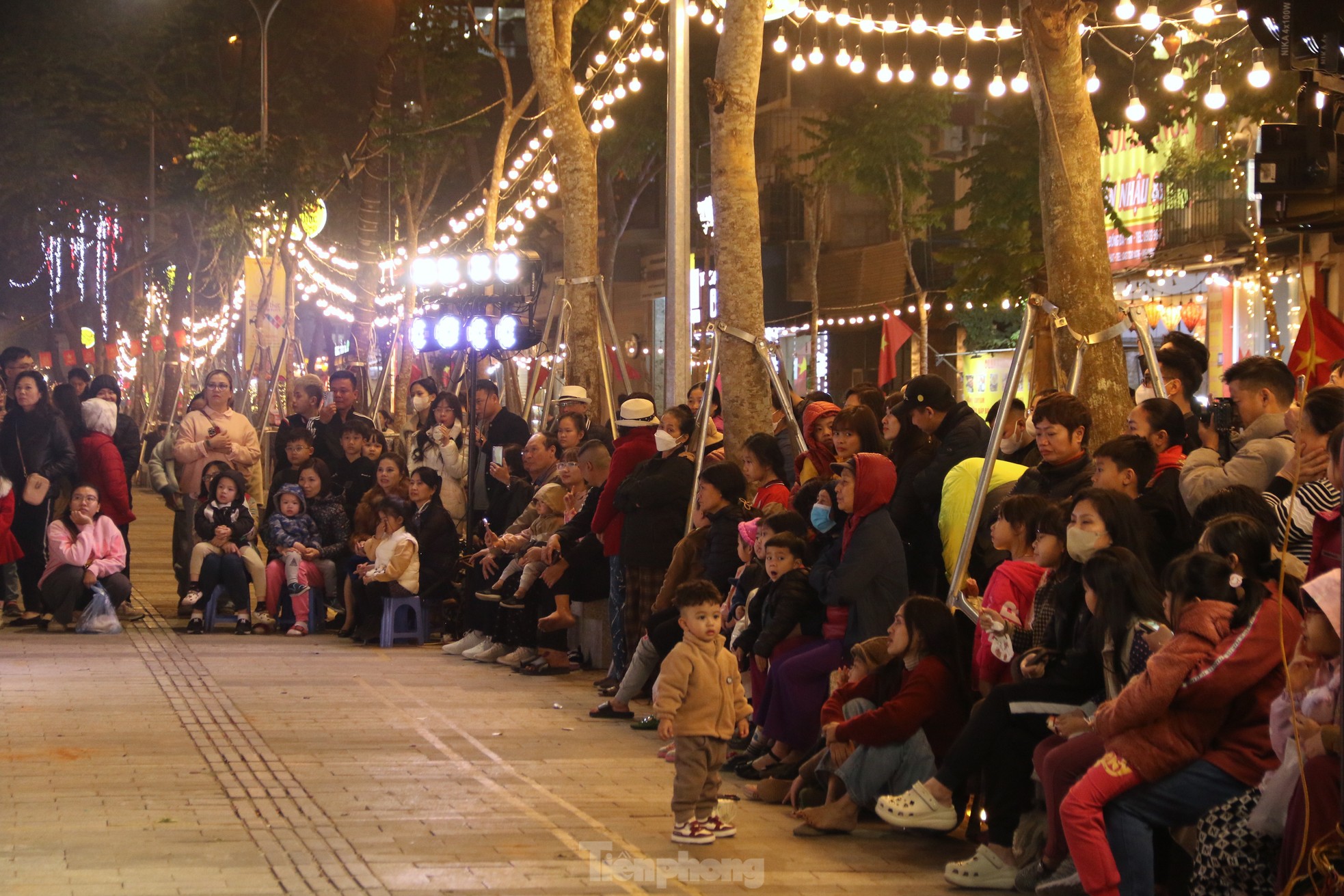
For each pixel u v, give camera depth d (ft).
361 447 48.11
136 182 139.23
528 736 29.91
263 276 103.91
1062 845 19.26
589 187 53.72
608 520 35.63
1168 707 17.87
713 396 40.86
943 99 103.81
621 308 162.50
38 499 43.73
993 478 26.40
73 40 121.60
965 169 100.32
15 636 42.60
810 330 132.16
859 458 25.35
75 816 22.57
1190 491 21.81
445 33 98.73
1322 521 18.43
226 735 29.22
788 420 36.32
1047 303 31.01
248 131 125.90
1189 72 71.00
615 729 30.96
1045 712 19.99
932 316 115.24
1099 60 69.97
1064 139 31.40
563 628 37.83
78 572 43.60
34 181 125.90
